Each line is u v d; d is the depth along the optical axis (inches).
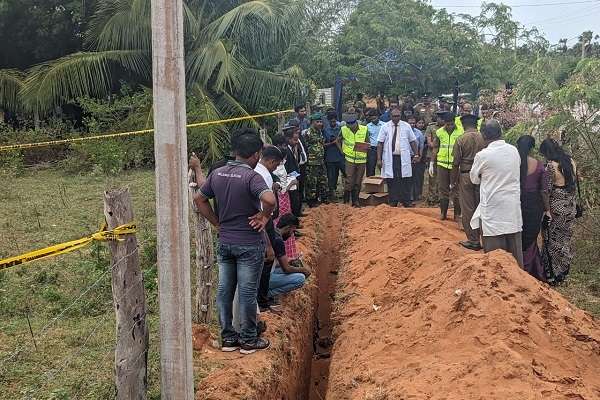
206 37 792.3
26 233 432.1
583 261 359.3
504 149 287.0
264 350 244.5
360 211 505.4
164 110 156.2
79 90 763.4
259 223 228.8
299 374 277.9
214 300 288.4
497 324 209.8
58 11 899.4
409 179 523.5
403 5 896.3
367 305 306.0
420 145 546.6
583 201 398.3
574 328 215.9
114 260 168.1
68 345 241.4
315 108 777.6
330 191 555.5
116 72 821.9
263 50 821.2
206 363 229.9
